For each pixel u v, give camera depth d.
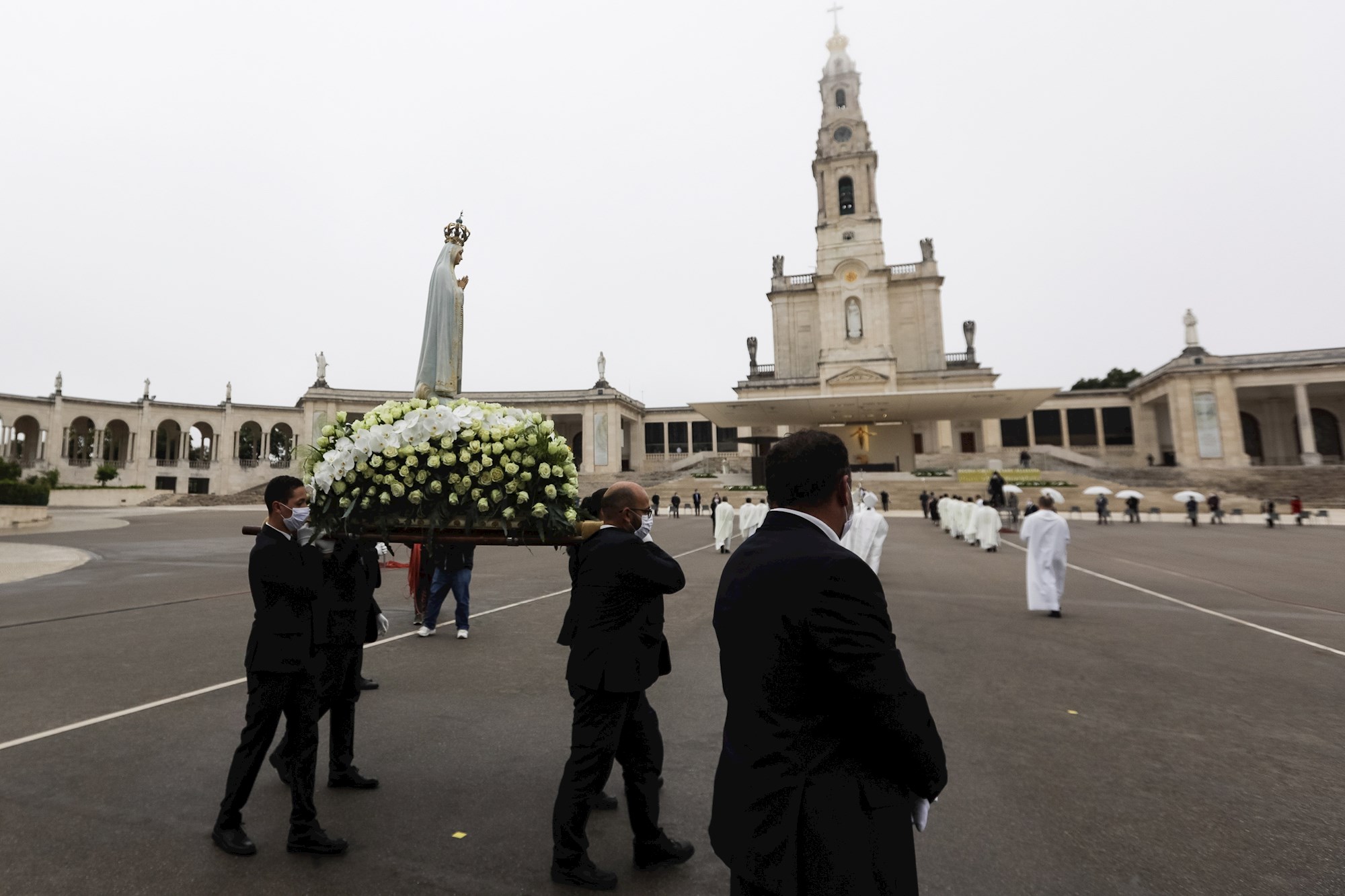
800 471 1.85
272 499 3.18
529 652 6.74
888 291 58.72
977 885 2.71
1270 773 3.83
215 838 2.97
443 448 3.19
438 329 9.53
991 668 6.11
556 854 2.71
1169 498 37.97
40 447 56.97
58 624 8.08
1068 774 3.80
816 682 1.59
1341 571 13.38
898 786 1.58
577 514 3.25
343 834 3.11
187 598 10.14
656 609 3.04
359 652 3.62
